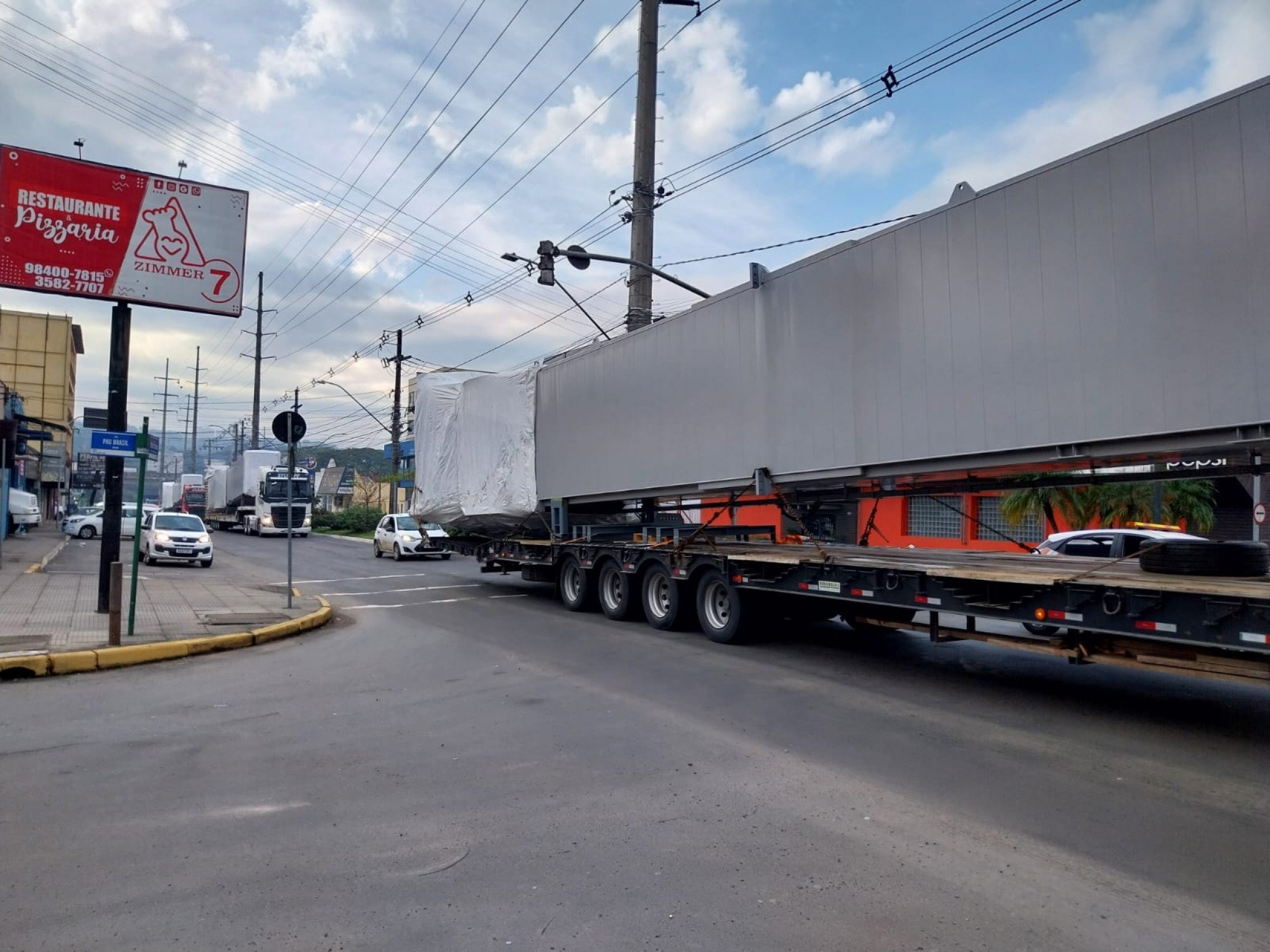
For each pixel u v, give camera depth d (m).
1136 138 6.99
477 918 3.92
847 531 14.44
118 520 13.16
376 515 54.19
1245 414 6.22
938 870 4.43
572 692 8.57
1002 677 9.19
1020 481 8.80
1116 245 7.09
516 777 5.93
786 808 5.32
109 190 13.27
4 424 22.55
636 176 17.94
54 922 3.85
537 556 16.44
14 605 13.74
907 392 8.95
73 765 6.18
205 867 4.44
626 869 4.45
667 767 6.13
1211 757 6.35
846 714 7.60
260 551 34.38
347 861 4.52
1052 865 4.49
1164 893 4.17
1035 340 7.70
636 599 13.70
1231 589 6.32
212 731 7.14
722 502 13.78
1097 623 7.23
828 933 3.79
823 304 10.10
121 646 10.29
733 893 4.17
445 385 19.75
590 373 14.99
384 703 8.16
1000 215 8.05
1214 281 6.44
